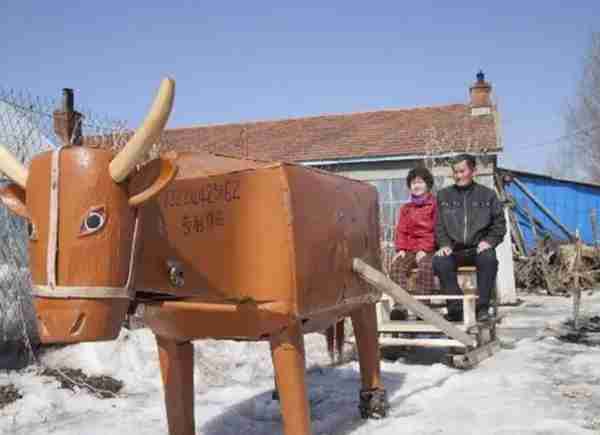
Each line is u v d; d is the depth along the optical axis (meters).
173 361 3.48
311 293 3.30
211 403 5.29
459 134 15.34
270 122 18.72
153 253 2.90
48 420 4.89
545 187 18.22
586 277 15.55
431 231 7.44
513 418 4.60
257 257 3.16
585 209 18.34
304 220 3.28
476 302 7.05
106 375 6.07
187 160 3.46
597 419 4.57
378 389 4.64
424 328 6.65
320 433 4.33
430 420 4.58
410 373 6.25
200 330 3.26
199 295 3.09
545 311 11.80
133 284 2.67
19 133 6.57
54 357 6.43
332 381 5.93
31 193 2.57
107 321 2.53
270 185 3.17
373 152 15.22
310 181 3.44
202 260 3.12
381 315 6.88
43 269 2.48
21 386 5.54
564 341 8.05
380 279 4.09
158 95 2.42
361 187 4.31
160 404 5.34
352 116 18.22
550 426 4.39
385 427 4.43
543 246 16.50
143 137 2.46
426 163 14.36
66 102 7.96
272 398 5.33
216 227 3.17
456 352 6.69
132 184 2.63
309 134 17.30
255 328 3.18
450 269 6.98
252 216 3.18
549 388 5.50
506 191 17.44
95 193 2.52
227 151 16.94
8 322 6.61
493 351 7.17
